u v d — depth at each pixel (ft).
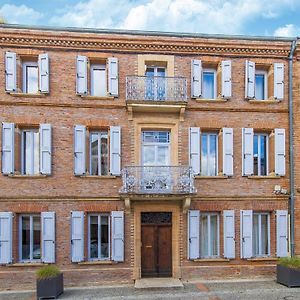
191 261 45.93
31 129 46.16
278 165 47.55
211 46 47.62
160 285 42.78
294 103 48.52
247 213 46.75
